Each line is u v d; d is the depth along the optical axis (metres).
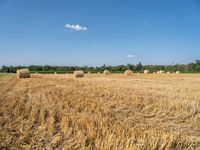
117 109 9.57
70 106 10.23
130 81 24.83
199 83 22.72
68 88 17.09
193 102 10.21
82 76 36.19
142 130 6.77
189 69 93.75
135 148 5.31
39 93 14.73
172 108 9.59
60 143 5.98
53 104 10.67
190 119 8.26
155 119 8.19
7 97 13.17
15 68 93.44
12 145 5.98
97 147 5.50
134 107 10.00
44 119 8.13
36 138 6.33
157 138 5.87
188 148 5.70
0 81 26.45
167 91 14.90
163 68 97.50
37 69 93.75
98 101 11.03
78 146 5.68
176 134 6.41
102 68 96.44
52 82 23.72
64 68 95.50
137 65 100.12
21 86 19.83
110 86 18.20
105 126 6.82
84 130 6.64
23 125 7.52
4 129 7.12
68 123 7.26
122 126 7.03
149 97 11.92
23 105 10.74
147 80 27.34
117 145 5.53
